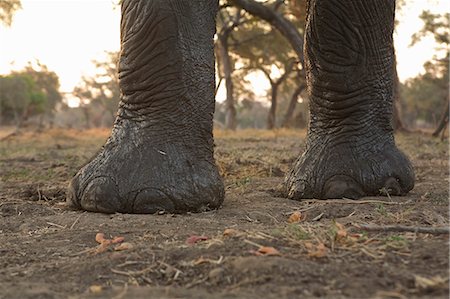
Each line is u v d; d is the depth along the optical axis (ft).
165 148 16.29
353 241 11.34
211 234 13.21
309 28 18.88
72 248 12.82
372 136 19.01
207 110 16.84
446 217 15.12
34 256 12.30
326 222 14.57
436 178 25.11
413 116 182.09
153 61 16.26
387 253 10.71
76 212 16.72
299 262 10.05
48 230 14.80
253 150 43.52
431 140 56.08
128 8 16.58
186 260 10.79
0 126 174.19
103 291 9.46
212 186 16.49
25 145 69.46
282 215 16.15
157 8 16.07
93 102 199.52
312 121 19.61
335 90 18.85
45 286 9.91
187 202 16.07
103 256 11.60
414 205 16.87
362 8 18.21
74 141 78.48
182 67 16.31
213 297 8.90
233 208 17.06
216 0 17.01
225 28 101.86
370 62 18.81
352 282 9.34
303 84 112.88
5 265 11.75
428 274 9.72
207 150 16.94
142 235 13.52
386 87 19.25
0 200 19.81
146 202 15.96
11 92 169.48
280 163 32.58
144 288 9.37
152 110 16.46
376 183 18.44
